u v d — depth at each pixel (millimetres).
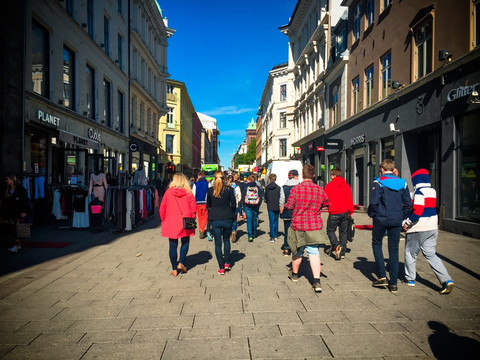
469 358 2904
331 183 6711
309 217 4730
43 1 12070
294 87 34719
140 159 27766
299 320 3705
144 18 27469
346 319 3727
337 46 21000
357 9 17969
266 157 49750
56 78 13094
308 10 28516
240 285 4984
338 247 6477
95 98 17266
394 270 4625
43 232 9938
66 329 3502
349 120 18234
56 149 13289
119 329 3496
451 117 9641
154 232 10102
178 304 4203
